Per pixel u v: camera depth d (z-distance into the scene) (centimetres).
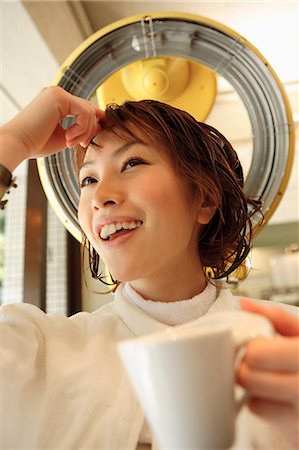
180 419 28
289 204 258
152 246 61
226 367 28
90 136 72
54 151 76
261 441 52
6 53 145
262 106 103
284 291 295
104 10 153
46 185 99
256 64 101
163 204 62
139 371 28
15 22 134
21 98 168
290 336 38
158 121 69
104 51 104
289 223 267
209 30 102
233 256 83
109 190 62
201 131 76
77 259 199
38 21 135
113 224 61
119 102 114
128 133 67
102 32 102
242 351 33
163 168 65
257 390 31
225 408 28
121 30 102
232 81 106
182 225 65
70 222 98
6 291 232
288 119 100
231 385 29
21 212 245
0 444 52
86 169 70
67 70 104
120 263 61
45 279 150
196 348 27
